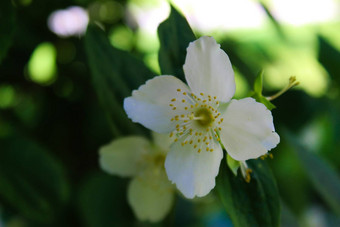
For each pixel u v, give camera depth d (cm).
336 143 28
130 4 25
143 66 19
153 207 21
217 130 18
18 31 22
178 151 18
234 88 18
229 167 18
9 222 21
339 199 23
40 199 20
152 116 18
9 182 20
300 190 25
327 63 26
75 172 22
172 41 18
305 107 25
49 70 23
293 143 23
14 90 23
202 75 18
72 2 23
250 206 18
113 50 19
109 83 19
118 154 21
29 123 23
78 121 22
